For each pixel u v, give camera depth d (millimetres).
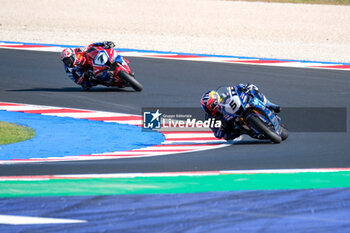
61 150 33906
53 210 19656
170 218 18641
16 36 82875
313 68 62562
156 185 23328
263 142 35656
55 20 102750
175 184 23469
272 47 77750
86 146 35188
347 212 19141
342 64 64938
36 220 18562
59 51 72250
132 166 28125
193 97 50625
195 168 27375
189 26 98812
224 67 62938
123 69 51719
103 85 53438
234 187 22828
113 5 125750
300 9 127125
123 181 24109
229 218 18594
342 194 21438
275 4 136750
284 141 35594
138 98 50250
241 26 99875
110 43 51750
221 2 136875
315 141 35406
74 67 51938
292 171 26172
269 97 49844
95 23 100250
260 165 28156
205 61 66125
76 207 19984
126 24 99688
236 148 33906
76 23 99750
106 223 18219
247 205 20016
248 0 144125
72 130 39969
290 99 49125
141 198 21094
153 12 116125
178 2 134000
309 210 19375
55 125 41500
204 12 117938
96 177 24953
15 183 23781
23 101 49531
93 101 49406
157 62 65375
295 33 93125
